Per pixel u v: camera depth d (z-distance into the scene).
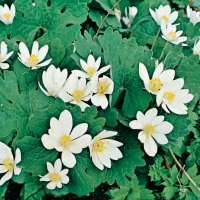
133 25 0.60
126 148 0.47
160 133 0.44
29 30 0.54
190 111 0.51
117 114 0.45
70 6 0.54
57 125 0.42
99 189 0.52
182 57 0.51
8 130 0.45
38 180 0.46
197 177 0.50
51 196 0.51
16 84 0.46
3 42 0.48
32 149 0.43
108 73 0.48
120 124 0.48
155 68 0.46
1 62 0.48
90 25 0.61
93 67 0.47
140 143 0.46
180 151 0.52
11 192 0.51
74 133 0.43
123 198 0.47
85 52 0.49
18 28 0.54
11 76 0.46
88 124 0.43
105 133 0.43
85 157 0.45
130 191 0.48
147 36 0.58
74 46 0.49
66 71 0.46
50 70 0.46
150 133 0.44
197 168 0.54
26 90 0.46
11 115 0.45
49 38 0.53
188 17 0.60
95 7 0.60
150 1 0.63
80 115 0.43
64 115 0.42
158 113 0.47
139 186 0.49
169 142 0.46
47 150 0.44
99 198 0.52
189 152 0.52
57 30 0.54
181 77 0.48
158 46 0.57
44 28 0.54
